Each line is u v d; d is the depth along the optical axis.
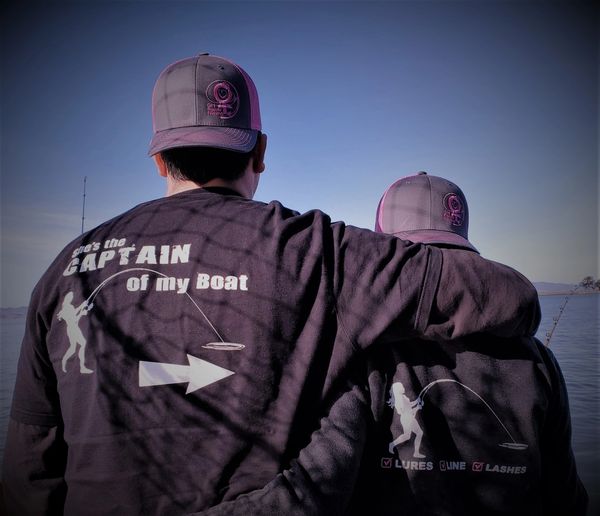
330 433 1.05
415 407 1.22
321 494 0.98
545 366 1.31
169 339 1.02
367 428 1.21
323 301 1.05
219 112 1.26
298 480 0.98
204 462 0.99
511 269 1.17
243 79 1.33
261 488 0.99
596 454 7.93
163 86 1.30
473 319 1.07
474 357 1.26
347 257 1.09
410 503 1.21
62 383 1.08
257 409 1.00
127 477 0.99
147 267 1.06
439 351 1.27
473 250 1.61
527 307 1.10
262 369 1.01
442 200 1.72
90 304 1.06
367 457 1.23
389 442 1.23
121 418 1.00
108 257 1.10
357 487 1.24
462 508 1.21
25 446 1.16
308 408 1.05
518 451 1.22
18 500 1.17
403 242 1.16
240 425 0.99
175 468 0.99
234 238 1.08
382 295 1.06
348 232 1.14
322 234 1.10
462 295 1.06
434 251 1.14
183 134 1.23
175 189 1.25
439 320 1.09
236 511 0.94
